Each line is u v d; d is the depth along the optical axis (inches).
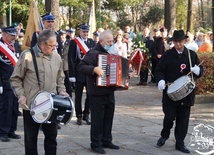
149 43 543.2
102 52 243.8
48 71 191.9
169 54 249.6
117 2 1149.1
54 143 199.3
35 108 186.4
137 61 514.3
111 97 251.3
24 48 350.0
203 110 373.7
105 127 255.6
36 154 199.5
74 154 243.8
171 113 249.4
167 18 690.2
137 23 1471.5
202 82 402.9
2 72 267.0
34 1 353.4
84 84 315.3
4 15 847.7
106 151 250.8
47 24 288.5
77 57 312.8
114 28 1203.9
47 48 189.0
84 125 318.7
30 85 190.7
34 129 195.8
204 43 490.0
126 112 368.8
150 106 397.1
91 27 612.1
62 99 187.0
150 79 625.6
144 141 274.2
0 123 270.8
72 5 986.7
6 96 268.2
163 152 249.4
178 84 242.2
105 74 239.3
